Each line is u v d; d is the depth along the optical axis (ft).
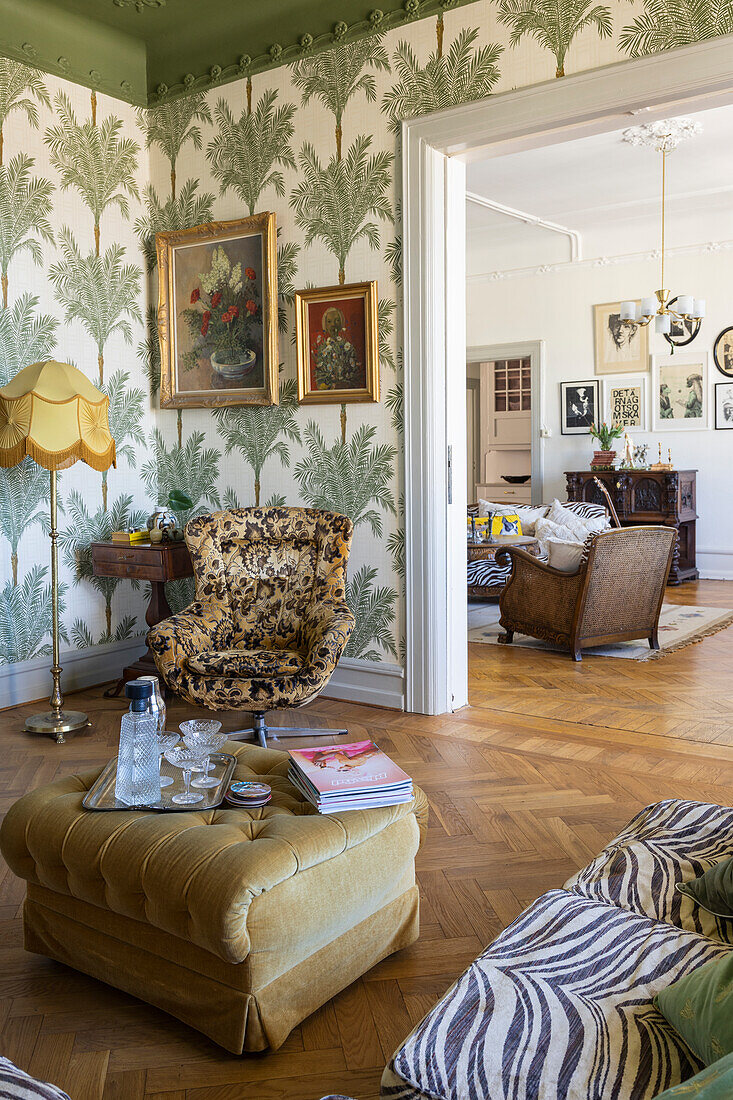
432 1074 3.96
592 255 30.19
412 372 13.84
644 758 12.01
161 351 16.90
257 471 16.11
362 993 6.85
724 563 28.99
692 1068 3.96
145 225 17.06
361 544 14.82
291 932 6.07
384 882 6.87
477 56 12.83
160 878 6.13
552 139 13.02
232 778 7.82
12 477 14.89
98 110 15.97
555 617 18.97
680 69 11.10
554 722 13.84
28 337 14.96
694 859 5.98
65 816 6.96
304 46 14.62
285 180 15.17
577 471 30.78
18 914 8.18
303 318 15.07
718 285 28.04
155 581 15.16
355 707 14.73
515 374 38.93
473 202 26.05
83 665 16.19
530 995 4.46
